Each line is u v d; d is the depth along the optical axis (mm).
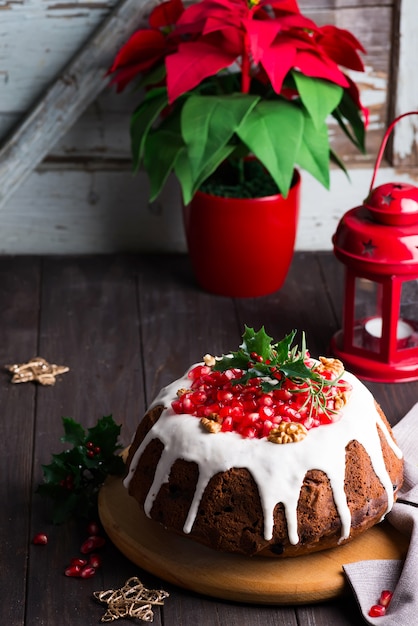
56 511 2191
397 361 2766
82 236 3449
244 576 1948
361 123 3086
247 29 2713
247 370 2051
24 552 2123
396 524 2051
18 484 2342
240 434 1964
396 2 3176
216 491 1923
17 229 3426
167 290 3221
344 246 2684
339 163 3109
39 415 2611
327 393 2043
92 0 3168
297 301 3148
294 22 2816
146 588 2004
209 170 2791
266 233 3016
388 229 2641
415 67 3244
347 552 2018
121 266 3375
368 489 1978
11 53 3213
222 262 3090
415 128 3334
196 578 1958
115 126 3309
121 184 3377
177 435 1980
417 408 2514
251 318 3059
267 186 3061
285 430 1945
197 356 2877
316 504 1915
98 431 2217
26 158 3266
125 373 2801
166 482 1977
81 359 2863
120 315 3084
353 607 1967
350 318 2762
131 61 3020
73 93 3211
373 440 2016
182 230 3443
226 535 1930
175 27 3107
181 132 2906
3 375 2797
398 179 3414
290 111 2861
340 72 2861
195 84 2730
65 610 1973
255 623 1929
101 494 2186
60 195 3383
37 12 3166
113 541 2094
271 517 1900
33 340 2959
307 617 1944
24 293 3203
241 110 2781
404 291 2676
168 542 2043
